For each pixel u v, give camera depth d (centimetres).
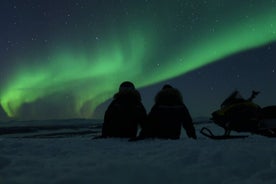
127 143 359
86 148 312
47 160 239
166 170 185
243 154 236
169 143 341
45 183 164
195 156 242
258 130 463
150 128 412
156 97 434
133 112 444
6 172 195
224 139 401
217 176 189
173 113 428
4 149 307
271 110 464
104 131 451
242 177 194
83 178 167
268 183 176
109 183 165
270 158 231
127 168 182
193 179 181
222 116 483
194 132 438
